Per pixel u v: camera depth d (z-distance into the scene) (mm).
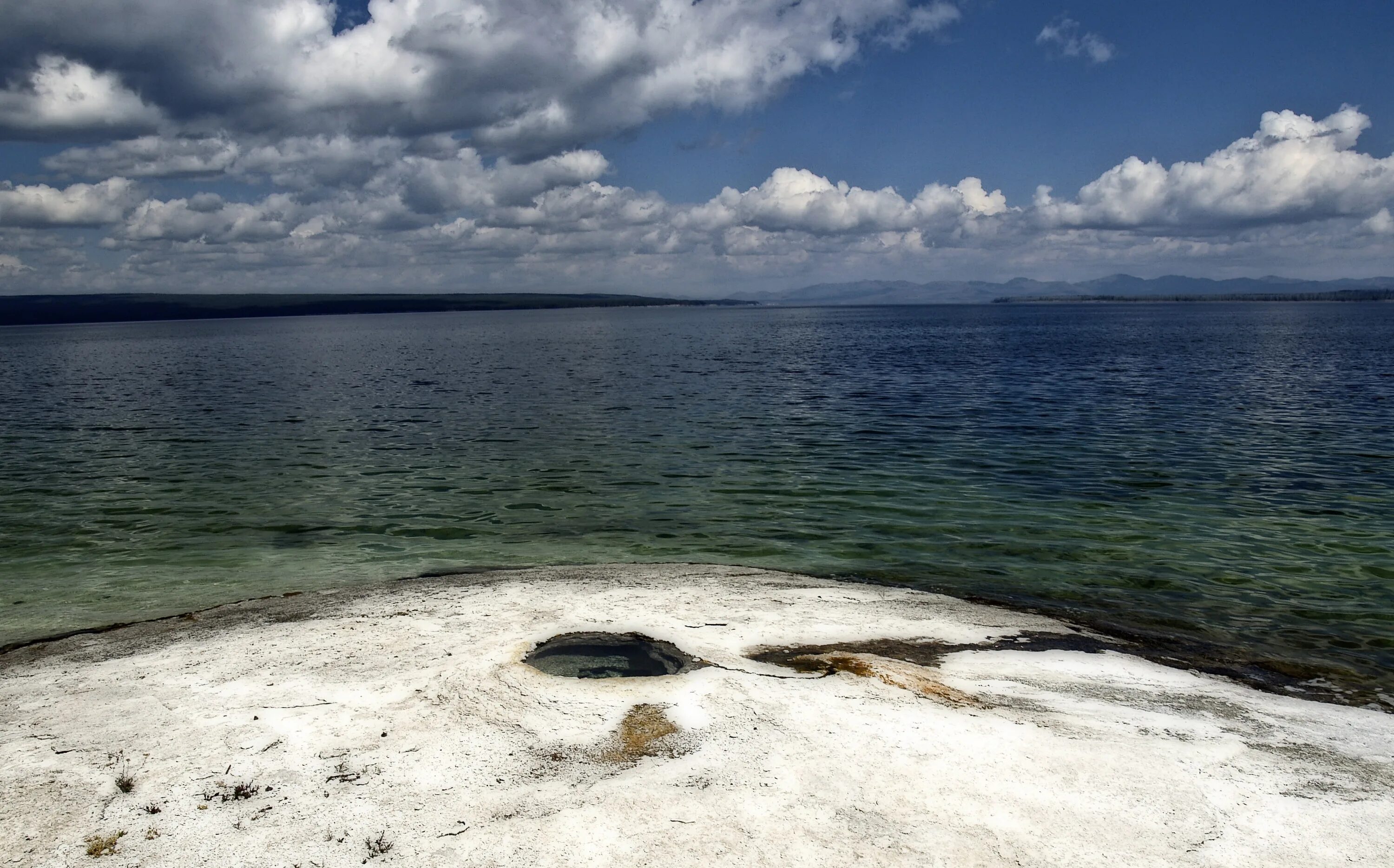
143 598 13250
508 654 9836
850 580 13852
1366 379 46250
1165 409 34906
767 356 74250
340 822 6422
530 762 7324
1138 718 8336
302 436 30734
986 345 87812
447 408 38656
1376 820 6438
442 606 11953
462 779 7047
